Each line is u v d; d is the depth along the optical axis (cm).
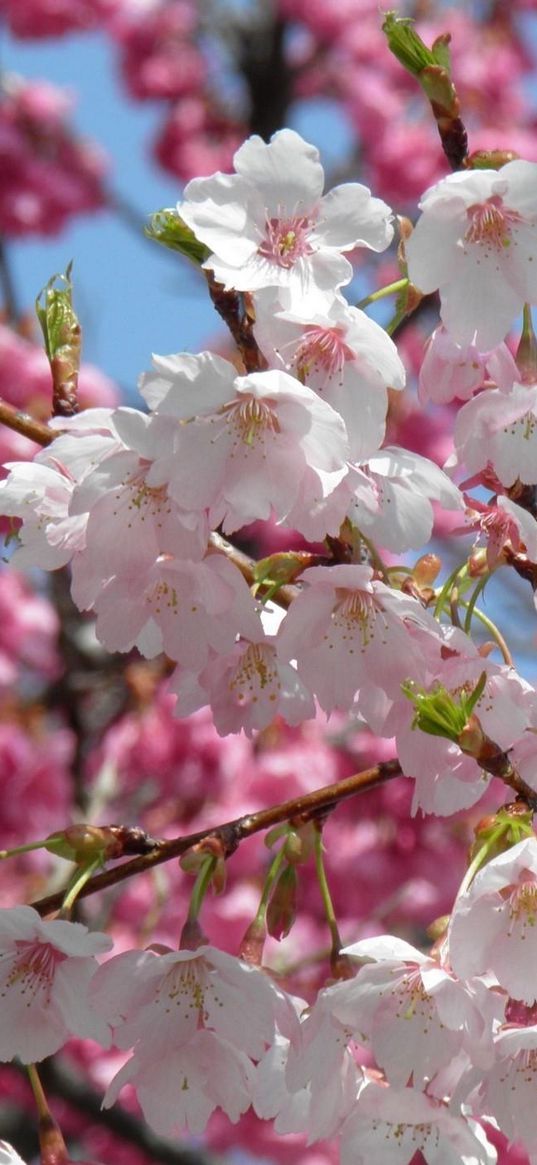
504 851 52
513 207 54
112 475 53
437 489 54
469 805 56
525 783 52
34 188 146
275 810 54
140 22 162
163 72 163
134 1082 53
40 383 120
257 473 52
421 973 52
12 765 112
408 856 99
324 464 52
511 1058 53
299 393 51
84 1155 122
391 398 57
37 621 122
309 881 103
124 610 54
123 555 53
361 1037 53
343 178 160
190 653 54
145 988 53
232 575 53
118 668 117
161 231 53
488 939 51
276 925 56
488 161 55
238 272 52
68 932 53
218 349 149
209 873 53
